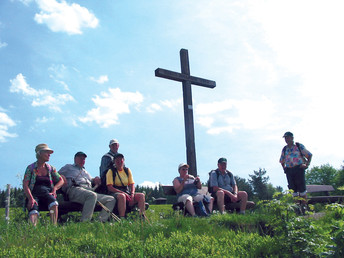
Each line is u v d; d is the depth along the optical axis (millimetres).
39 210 6621
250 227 5965
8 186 6828
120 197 7246
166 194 8688
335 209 4203
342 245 3393
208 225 5840
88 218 6785
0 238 4590
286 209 4348
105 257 3828
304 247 3979
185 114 10250
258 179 20719
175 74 10258
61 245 4242
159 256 3949
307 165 8969
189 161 9836
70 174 7406
